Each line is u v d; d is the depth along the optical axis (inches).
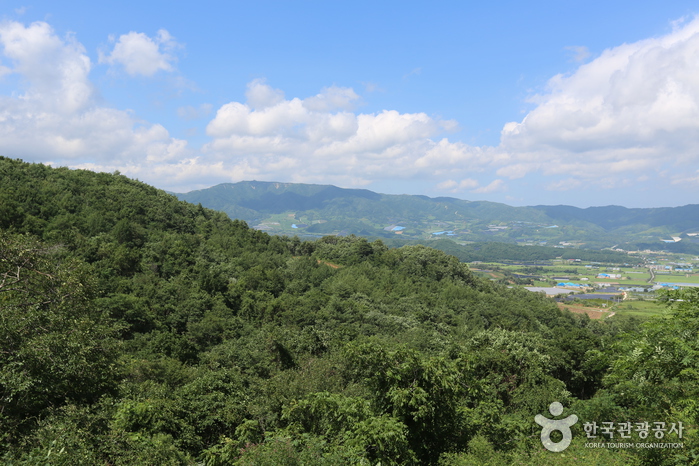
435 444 540.4
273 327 1875.0
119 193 3179.1
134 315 1589.6
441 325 2642.7
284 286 2984.7
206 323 1765.5
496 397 883.4
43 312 578.2
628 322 3383.4
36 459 376.2
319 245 4923.7
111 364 639.8
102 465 445.7
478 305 3312.0
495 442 549.3
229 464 474.3
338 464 402.9
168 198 3846.0
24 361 482.6
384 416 474.6
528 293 4771.2
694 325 415.2
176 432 695.1
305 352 1513.3
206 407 786.2
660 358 412.8
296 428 550.3
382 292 3316.9
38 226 2039.9
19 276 589.3
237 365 1398.9
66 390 546.6
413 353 545.0
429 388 523.8
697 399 376.8
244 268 3068.4
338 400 533.6
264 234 4276.6
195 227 3553.2
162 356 1288.1
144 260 2290.8
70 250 1963.6
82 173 3265.3
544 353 1296.8
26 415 503.5
